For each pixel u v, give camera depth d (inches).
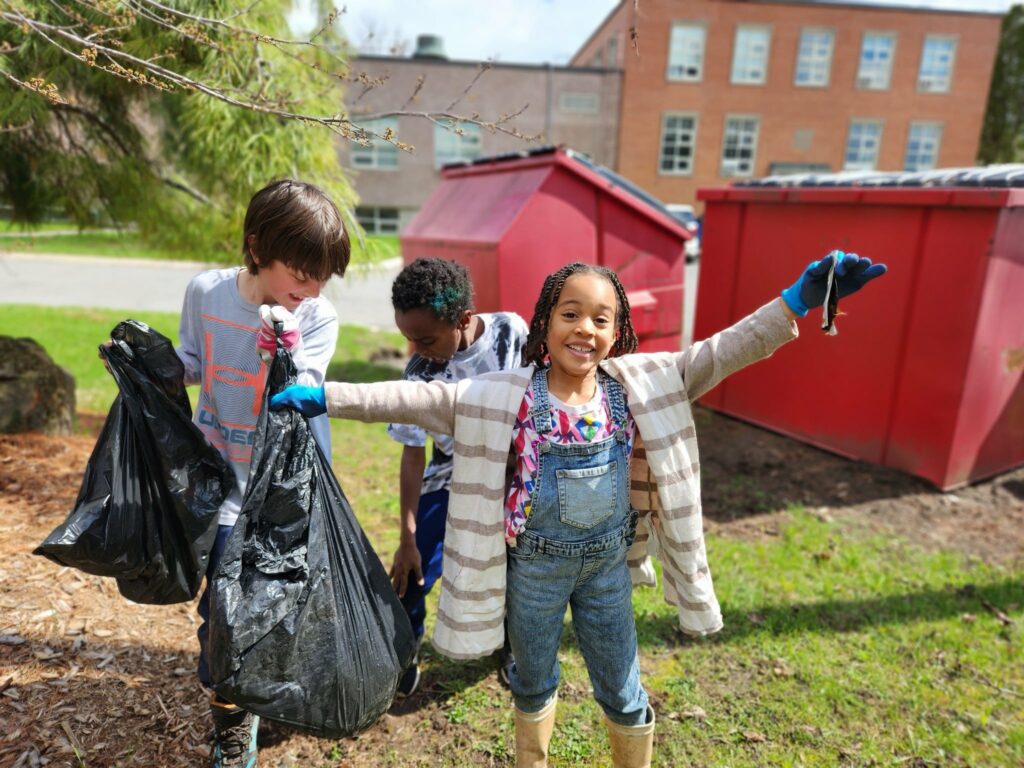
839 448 203.3
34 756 80.5
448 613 68.4
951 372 173.3
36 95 130.6
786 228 209.5
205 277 72.9
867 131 1160.2
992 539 156.5
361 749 91.4
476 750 92.0
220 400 73.1
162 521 71.7
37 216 189.9
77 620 102.9
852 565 142.6
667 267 236.1
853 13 1098.7
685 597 70.6
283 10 154.4
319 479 67.9
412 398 65.9
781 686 106.5
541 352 72.1
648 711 75.7
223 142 143.9
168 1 122.9
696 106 1114.1
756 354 65.0
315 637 65.3
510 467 73.6
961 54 1132.5
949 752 94.7
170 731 87.4
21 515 129.3
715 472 191.3
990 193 156.1
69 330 354.0
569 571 68.6
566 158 209.6
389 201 1149.1
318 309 73.9
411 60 1071.0
